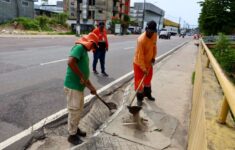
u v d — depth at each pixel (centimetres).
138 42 483
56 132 376
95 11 5081
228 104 154
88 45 322
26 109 443
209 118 179
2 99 480
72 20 5159
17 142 337
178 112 475
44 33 3081
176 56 1460
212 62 305
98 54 764
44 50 1253
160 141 361
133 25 6938
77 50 316
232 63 977
